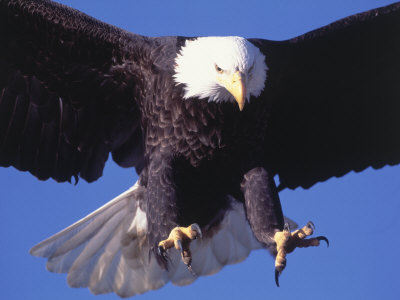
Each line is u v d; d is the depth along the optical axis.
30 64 8.85
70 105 9.04
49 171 9.12
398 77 9.05
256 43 8.60
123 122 9.04
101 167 9.19
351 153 9.31
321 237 7.94
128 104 8.93
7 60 8.83
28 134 9.03
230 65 8.14
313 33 8.73
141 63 8.57
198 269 9.13
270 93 8.52
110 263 9.23
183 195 8.44
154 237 8.27
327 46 8.76
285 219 9.29
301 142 9.27
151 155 8.52
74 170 9.17
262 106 8.47
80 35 8.63
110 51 8.66
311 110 9.14
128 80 8.75
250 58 8.21
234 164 8.60
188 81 8.31
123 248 9.21
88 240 9.21
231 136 8.48
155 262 9.19
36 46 8.76
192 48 8.39
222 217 8.97
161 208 8.30
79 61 8.77
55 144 9.09
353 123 9.23
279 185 9.31
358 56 8.88
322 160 9.33
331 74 8.95
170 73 8.38
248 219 8.41
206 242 9.08
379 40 8.82
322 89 9.05
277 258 7.89
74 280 9.19
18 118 8.99
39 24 8.65
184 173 8.51
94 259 9.23
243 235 9.03
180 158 8.47
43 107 9.02
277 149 9.25
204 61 8.27
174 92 8.36
